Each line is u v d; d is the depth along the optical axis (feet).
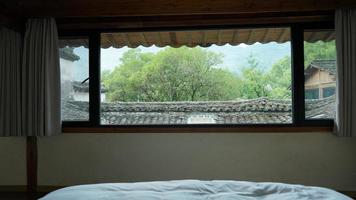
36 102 10.77
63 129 11.30
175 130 11.05
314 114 10.82
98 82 11.41
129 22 10.89
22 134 10.90
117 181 11.19
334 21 10.29
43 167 11.43
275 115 11.14
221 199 4.77
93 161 11.28
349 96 9.88
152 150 11.14
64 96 11.63
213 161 10.94
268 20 10.56
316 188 5.43
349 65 9.91
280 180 10.69
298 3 9.83
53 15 10.54
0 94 11.02
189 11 10.03
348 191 10.44
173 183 5.65
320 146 10.57
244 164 10.84
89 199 4.70
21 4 10.53
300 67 10.70
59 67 10.98
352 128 9.86
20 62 11.09
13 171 11.60
